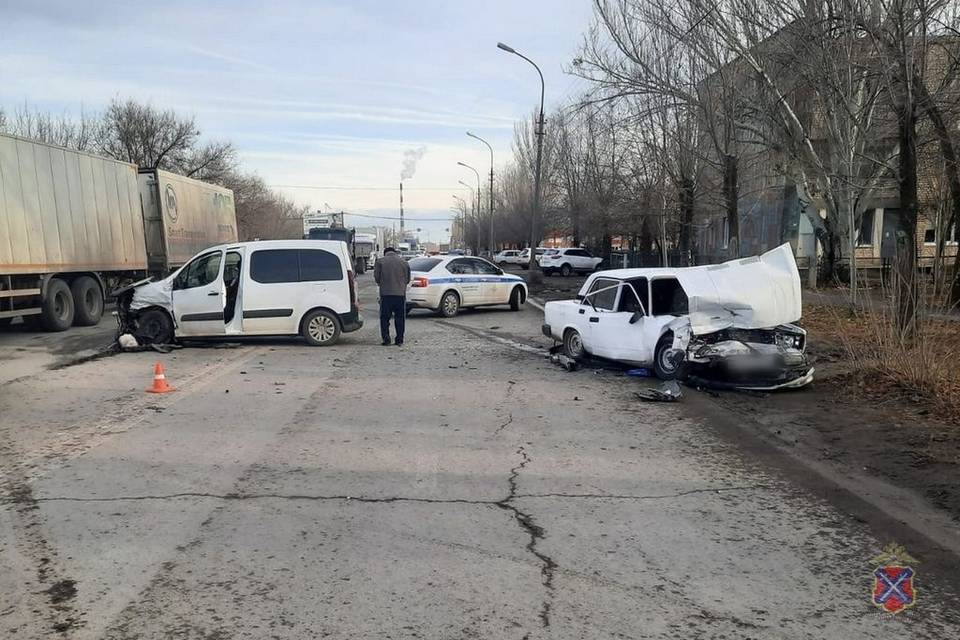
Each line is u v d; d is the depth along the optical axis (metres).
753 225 28.62
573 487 5.29
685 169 21.19
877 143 14.89
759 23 13.67
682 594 3.62
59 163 14.56
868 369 8.82
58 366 10.50
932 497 5.07
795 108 15.89
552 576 3.80
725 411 7.86
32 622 3.28
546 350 12.62
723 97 16.44
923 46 9.95
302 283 12.67
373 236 51.62
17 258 13.14
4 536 4.27
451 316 18.64
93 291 16.14
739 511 4.83
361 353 12.03
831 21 11.92
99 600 3.49
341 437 6.64
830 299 17.03
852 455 6.14
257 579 3.73
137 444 6.32
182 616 3.34
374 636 3.18
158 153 42.44
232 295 12.45
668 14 16.42
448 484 5.32
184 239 20.48
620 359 10.09
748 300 8.62
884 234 26.84
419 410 7.80
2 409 7.68
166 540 4.22
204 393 8.61
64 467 5.63
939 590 3.70
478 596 3.56
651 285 9.87
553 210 51.44
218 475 5.47
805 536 4.40
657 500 5.03
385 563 3.93
